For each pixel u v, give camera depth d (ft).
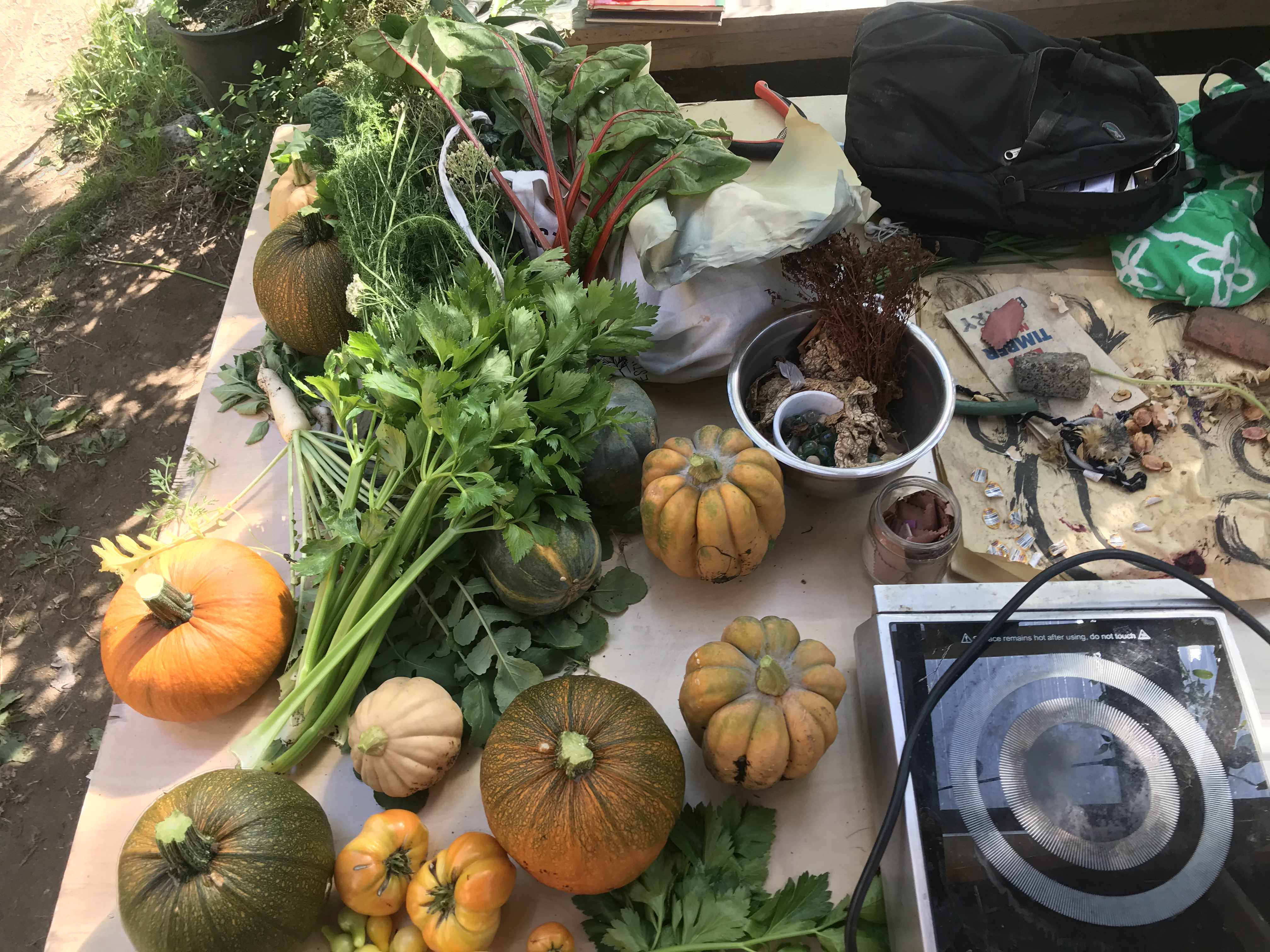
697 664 2.92
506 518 3.02
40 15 9.83
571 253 3.83
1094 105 4.14
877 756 2.93
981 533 3.67
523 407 2.96
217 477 4.00
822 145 3.70
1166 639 2.83
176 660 3.08
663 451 3.31
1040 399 4.04
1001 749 2.68
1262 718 2.77
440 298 3.76
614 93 4.02
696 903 2.69
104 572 6.44
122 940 2.86
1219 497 3.71
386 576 3.24
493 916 2.67
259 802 2.64
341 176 3.80
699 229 3.59
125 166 8.47
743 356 3.62
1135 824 2.57
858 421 3.49
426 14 4.12
